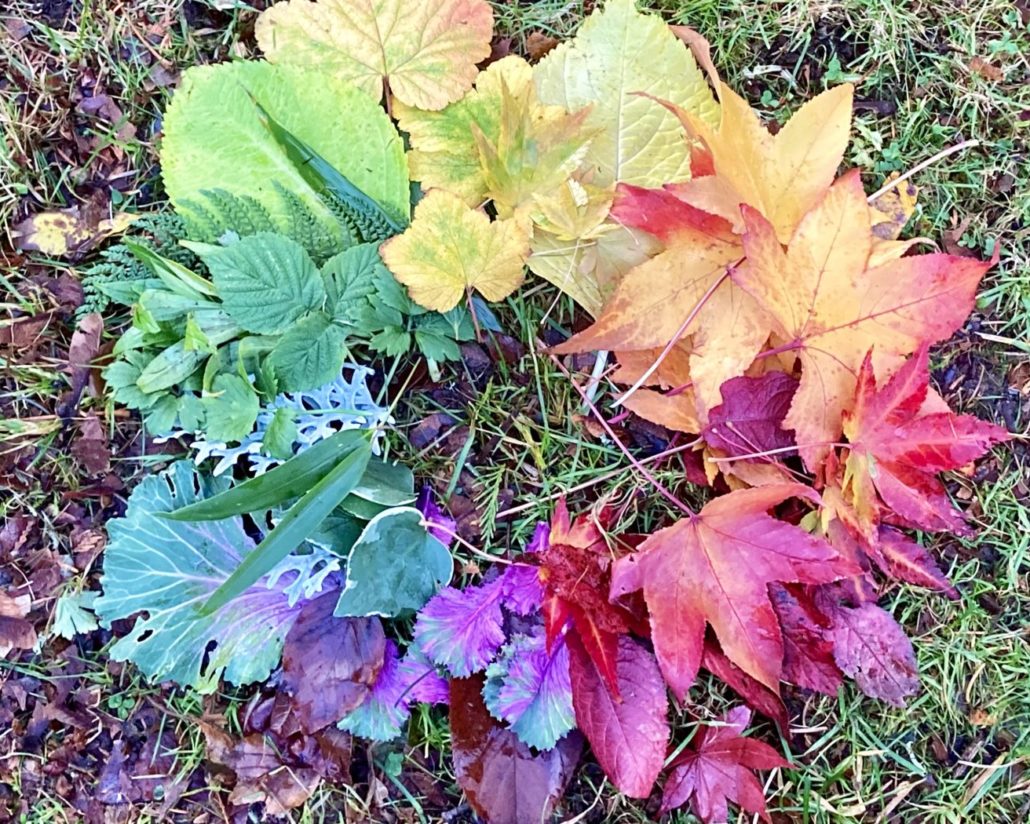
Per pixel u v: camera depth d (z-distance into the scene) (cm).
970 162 83
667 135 78
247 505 72
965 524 79
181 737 78
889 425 72
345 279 76
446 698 77
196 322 76
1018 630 81
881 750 80
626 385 80
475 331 79
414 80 78
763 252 70
